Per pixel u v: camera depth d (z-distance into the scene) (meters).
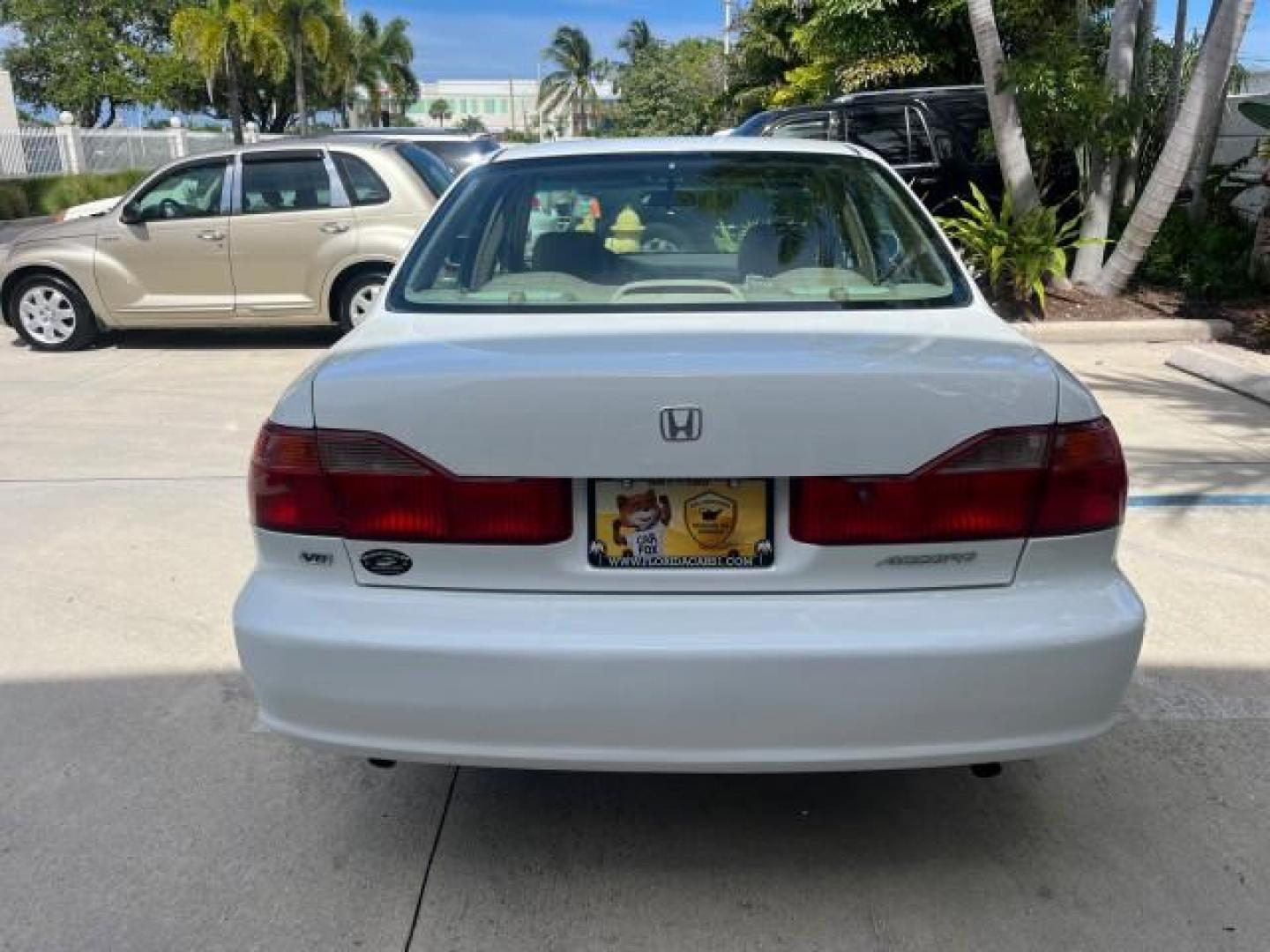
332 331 10.32
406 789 3.05
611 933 2.48
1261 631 3.88
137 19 48.09
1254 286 9.88
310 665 2.30
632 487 2.29
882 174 3.51
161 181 9.19
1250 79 12.97
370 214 9.01
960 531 2.29
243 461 6.04
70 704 3.50
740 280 3.09
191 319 9.27
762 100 23.45
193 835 2.84
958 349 2.47
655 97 50.38
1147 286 10.17
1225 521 4.91
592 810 2.95
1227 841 2.77
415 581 2.34
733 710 2.24
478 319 2.82
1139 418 6.58
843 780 3.07
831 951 2.42
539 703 2.25
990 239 9.50
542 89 81.00
